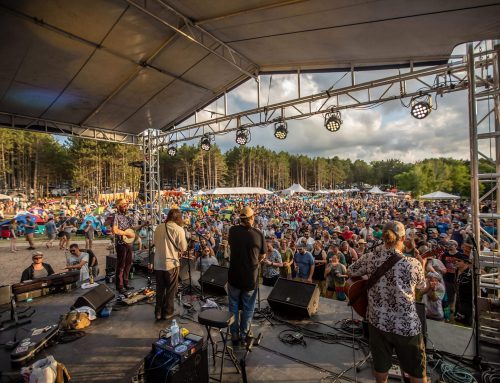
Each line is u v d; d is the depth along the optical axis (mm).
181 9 4523
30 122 8039
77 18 4449
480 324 3031
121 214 4785
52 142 41312
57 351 2920
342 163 100312
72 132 8969
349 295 2205
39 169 40344
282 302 3707
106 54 5430
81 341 3109
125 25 4762
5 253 11242
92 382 2445
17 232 14844
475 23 3992
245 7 4312
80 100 7148
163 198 32312
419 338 1886
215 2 4266
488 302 3014
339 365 2678
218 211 20594
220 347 3020
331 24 4527
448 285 5453
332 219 14133
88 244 11961
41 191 42844
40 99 6867
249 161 63500
